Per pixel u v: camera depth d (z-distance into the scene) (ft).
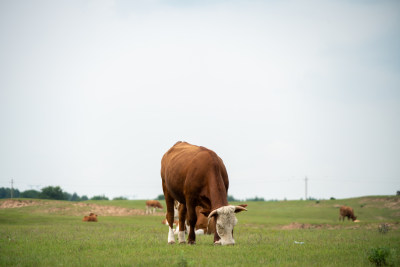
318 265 26.22
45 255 31.07
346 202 232.12
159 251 32.76
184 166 38.52
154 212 191.93
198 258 28.63
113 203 222.69
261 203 256.32
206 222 59.21
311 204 237.25
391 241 40.98
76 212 178.40
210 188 35.42
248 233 62.28
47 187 374.84
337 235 51.26
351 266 25.90
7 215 123.13
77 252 32.58
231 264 26.86
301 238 46.11
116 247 36.11
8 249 34.19
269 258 28.91
